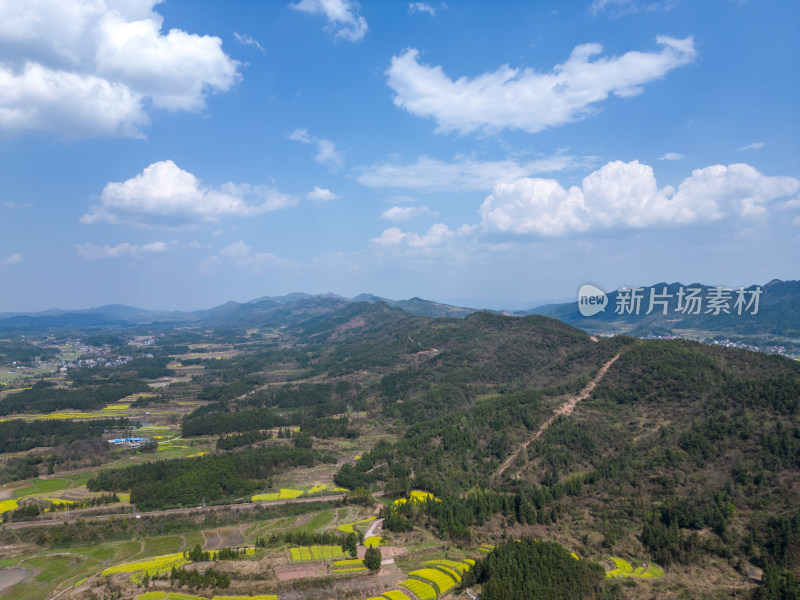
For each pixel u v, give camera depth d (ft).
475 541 565.53
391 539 574.97
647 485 599.57
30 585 505.25
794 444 563.07
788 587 420.36
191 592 465.06
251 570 496.23
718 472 578.25
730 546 496.64
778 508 513.45
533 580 446.60
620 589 455.63
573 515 588.50
